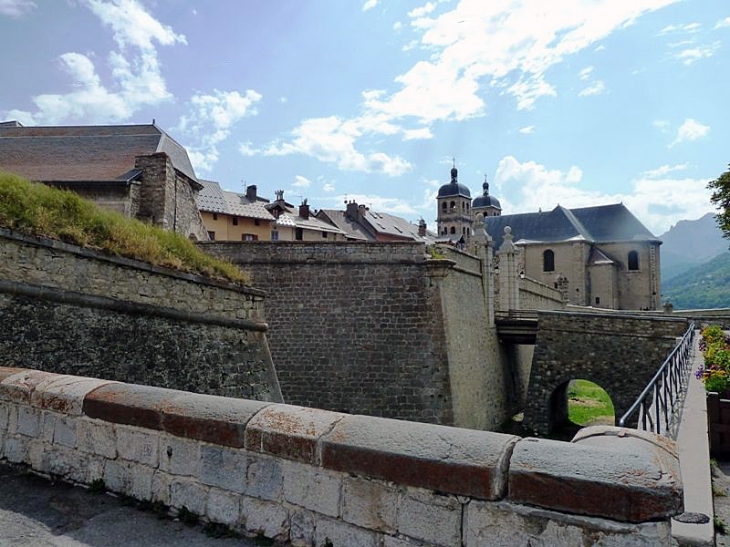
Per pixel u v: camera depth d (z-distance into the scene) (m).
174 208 22.12
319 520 3.10
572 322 22.16
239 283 12.27
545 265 58.75
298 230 46.97
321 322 17.78
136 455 3.87
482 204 97.88
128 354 8.82
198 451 3.60
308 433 3.21
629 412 4.11
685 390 8.49
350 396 17.23
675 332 20.39
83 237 8.56
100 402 4.09
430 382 16.89
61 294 7.84
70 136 25.95
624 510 2.28
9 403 4.64
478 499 2.63
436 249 18.84
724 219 28.16
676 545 3.24
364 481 2.97
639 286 57.41
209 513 3.51
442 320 17.16
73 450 4.20
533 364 22.58
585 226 62.50
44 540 3.35
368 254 17.84
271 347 17.83
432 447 2.82
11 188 8.41
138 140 25.41
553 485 2.44
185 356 10.04
